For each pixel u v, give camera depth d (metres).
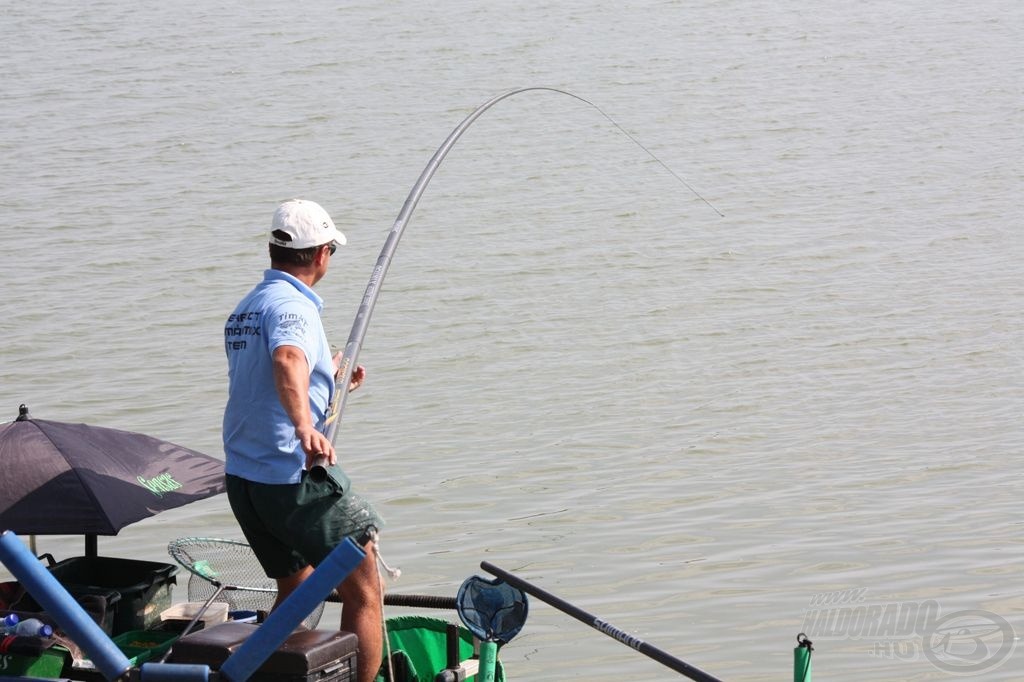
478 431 19.62
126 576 7.88
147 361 23.45
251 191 38.81
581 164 42.66
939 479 17.41
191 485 7.73
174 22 67.50
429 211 36.47
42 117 49.28
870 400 20.94
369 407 20.83
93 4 71.81
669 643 12.64
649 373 22.53
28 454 7.40
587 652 12.48
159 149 44.50
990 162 42.09
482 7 71.44
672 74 57.12
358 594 6.08
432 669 7.72
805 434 19.36
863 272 29.78
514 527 15.84
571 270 30.11
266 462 5.97
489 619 6.52
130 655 7.21
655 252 31.83
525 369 22.83
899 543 15.19
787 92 53.91
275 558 6.29
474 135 47.09
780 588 13.94
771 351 23.83
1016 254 31.14
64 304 27.52
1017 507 16.25
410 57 59.97
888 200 37.34
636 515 16.25
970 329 25.03
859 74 56.91
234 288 28.86
